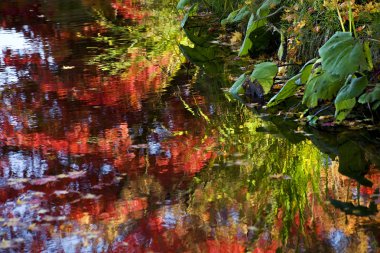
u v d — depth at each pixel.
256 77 5.82
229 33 9.30
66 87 6.54
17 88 6.54
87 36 9.40
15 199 3.82
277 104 5.75
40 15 11.51
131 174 4.19
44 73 7.16
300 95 5.96
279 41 7.65
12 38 9.36
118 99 6.06
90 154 4.60
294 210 3.59
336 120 5.09
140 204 3.71
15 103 6.00
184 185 3.99
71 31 9.86
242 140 4.82
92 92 6.32
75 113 5.62
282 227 3.37
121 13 11.48
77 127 5.22
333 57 4.71
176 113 5.57
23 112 5.70
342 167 4.23
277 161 4.36
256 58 7.66
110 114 5.58
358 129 4.94
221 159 4.44
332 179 4.03
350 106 4.91
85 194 3.88
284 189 3.90
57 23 10.61
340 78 4.86
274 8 7.64
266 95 6.03
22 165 4.40
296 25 6.48
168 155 4.53
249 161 4.39
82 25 10.37
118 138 4.92
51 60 7.81
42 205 3.73
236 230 3.37
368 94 4.78
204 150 4.61
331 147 4.61
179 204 3.71
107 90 6.39
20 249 3.21
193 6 9.85
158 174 4.20
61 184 4.04
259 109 5.65
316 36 6.37
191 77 6.92
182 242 3.24
